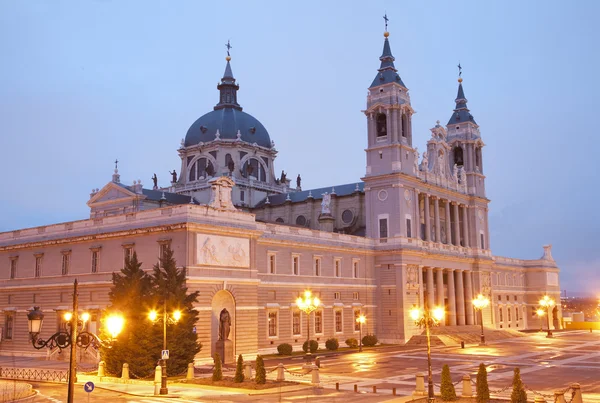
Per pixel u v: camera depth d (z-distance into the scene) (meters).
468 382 44.59
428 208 117.75
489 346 95.56
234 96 153.25
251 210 138.12
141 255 73.38
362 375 59.78
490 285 134.25
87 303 77.94
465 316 126.69
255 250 77.69
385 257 107.12
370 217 110.31
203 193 137.38
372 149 111.62
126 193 116.50
